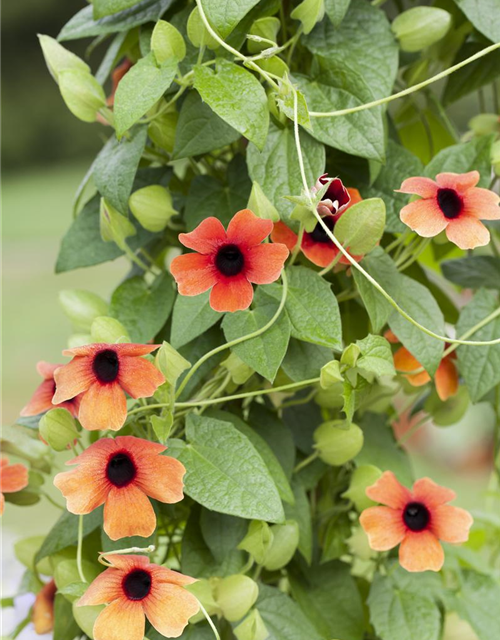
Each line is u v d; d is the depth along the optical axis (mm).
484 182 700
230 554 685
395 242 704
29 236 4398
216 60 660
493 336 703
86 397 639
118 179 676
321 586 730
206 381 708
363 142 671
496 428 760
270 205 651
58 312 3180
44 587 751
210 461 657
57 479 635
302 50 708
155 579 637
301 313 660
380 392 747
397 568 728
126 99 656
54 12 5922
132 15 697
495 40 688
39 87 5977
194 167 723
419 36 704
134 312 709
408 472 750
